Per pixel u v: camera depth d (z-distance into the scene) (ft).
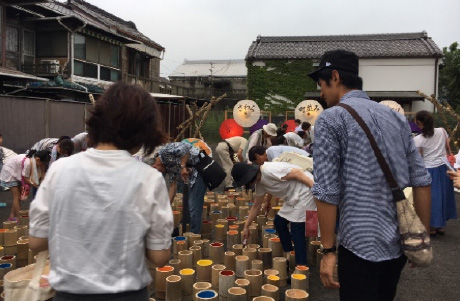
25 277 8.37
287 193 13.66
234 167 13.79
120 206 4.91
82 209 4.93
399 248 6.63
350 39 82.99
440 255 17.19
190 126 33.04
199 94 100.22
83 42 60.95
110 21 78.38
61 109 41.88
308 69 76.23
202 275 13.09
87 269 4.86
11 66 53.72
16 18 54.13
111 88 5.32
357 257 6.56
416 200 7.07
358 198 6.50
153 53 85.30
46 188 5.19
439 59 71.82
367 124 6.63
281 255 15.53
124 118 5.09
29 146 38.65
